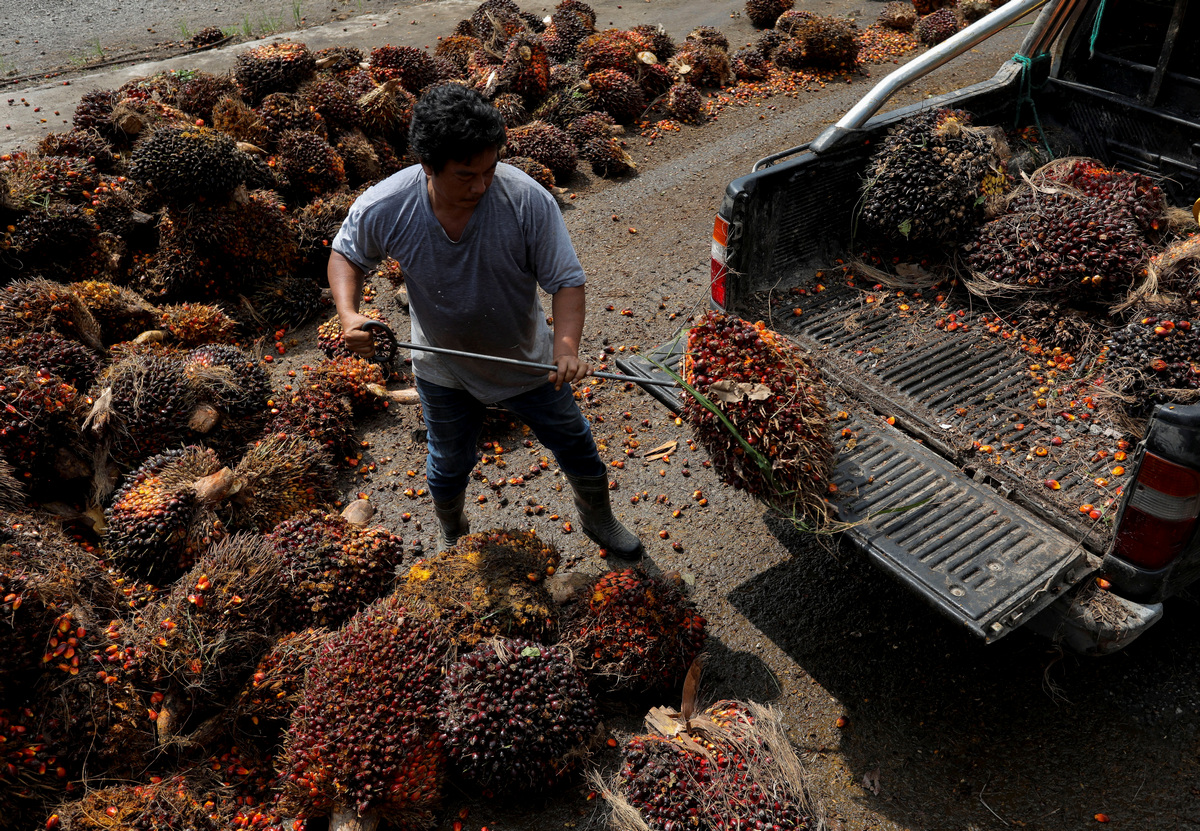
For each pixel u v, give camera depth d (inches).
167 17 469.1
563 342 116.3
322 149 263.6
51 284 187.5
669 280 248.7
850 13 518.6
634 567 146.6
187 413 169.2
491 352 125.0
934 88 399.5
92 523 158.1
